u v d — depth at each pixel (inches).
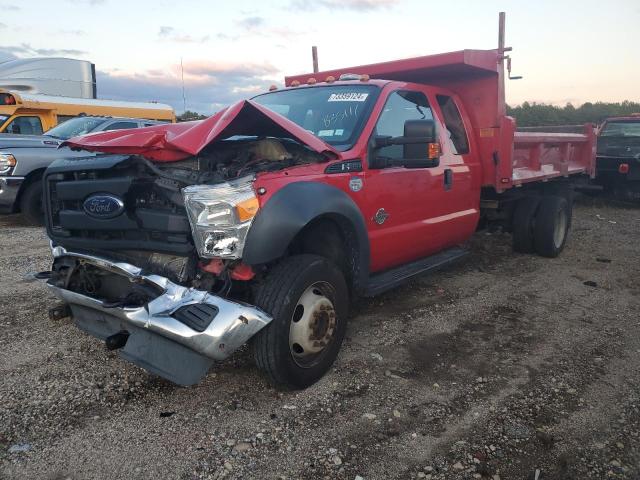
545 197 291.3
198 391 142.8
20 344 167.0
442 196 210.2
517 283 247.0
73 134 395.9
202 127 137.3
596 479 112.2
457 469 114.1
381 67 239.1
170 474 111.0
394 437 124.6
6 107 538.9
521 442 123.7
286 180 138.6
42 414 130.0
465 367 160.4
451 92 235.5
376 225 174.6
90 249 146.1
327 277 143.7
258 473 111.8
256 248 126.8
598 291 236.7
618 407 139.3
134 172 137.2
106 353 162.1
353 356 165.6
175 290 127.3
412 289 234.4
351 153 163.9
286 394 142.2
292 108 194.5
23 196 347.6
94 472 111.0
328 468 113.7
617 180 475.5
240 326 123.7
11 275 237.0
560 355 169.8
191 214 125.6
